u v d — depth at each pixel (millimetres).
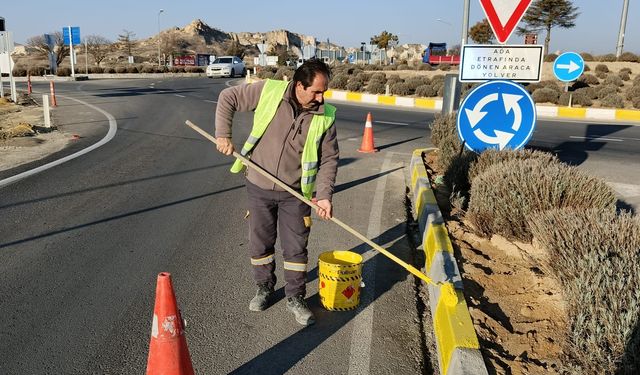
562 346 3039
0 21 19562
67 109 17594
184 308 3816
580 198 4699
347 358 3248
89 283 4180
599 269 3018
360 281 3865
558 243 3574
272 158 3494
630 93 22344
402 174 8414
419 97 25156
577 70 17281
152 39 144125
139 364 3145
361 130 13836
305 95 3305
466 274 4035
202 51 140000
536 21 55000
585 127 15570
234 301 3941
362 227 5723
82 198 6629
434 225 4777
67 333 3449
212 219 5902
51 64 43688
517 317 3453
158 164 8867
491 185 4941
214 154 9875
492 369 2828
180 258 4738
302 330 3559
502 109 6355
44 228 5449
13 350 3242
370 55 57062
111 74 49688
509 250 4535
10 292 3992
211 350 3301
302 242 3664
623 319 2664
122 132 12531
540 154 6195
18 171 8086
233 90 3455
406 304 3955
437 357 3297
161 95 24312
